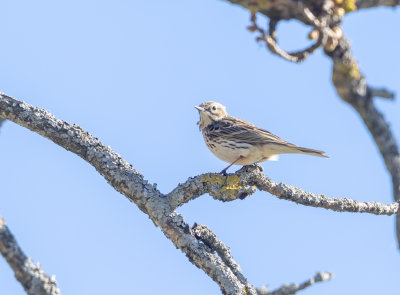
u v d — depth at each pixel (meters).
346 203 12.27
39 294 8.85
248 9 9.54
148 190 11.88
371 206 12.19
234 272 11.45
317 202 12.34
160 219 11.52
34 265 9.05
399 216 11.38
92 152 12.18
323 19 9.80
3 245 9.02
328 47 10.16
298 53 10.07
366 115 11.02
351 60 10.78
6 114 12.18
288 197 12.38
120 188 11.99
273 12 9.87
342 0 9.85
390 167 11.05
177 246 11.34
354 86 10.85
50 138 12.18
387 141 11.04
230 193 11.95
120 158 12.29
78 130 12.34
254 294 11.26
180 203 11.80
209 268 11.01
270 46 9.82
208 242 11.62
